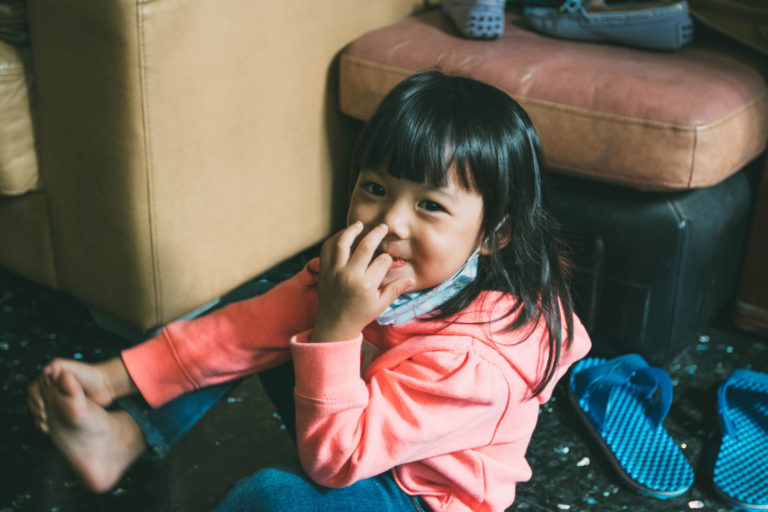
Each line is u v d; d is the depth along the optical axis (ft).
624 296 4.15
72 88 3.82
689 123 3.74
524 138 2.61
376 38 4.66
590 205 4.09
